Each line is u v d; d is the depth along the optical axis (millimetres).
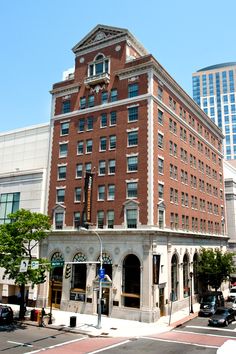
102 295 38344
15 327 31672
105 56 45906
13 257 34938
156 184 38875
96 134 43812
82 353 23219
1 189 50906
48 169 47094
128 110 41844
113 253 38281
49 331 30500
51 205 45375
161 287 37531
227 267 46875
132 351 23891
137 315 34906
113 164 41406
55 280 42688
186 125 50188
